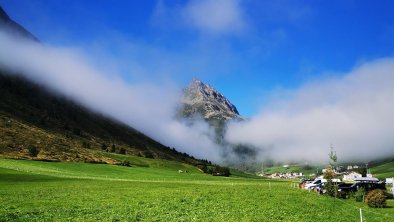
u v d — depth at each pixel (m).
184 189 74.00
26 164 135.00
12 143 183.00
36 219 34.47
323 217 40.12
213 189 76.06
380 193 56.56
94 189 68.25
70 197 53.59
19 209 40.31
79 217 36.00
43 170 123.00
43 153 181.75
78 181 89.75
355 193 67.62
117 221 34.44
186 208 43.34
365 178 95.81
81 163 172.38
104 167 170.00
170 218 36.09
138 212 39.56
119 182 94.12
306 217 39.62
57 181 85.56
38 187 68.38
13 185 70.12
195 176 189.62
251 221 35.41
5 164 121.94
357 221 39.03
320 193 75.88
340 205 53.38
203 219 35.91
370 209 52.41
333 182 69.06
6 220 33.69
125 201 49.72
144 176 154.25
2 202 45.94
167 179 145.88
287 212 42.53
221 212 40.72
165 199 52.56
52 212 38.72
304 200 56.19
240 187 88.44
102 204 46.12
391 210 51.50
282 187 98.62
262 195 62.38
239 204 48.16
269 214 40.28
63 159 178.88
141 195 58.72
